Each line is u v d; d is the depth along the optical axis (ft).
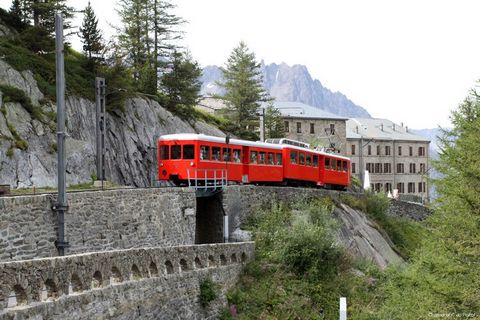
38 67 125.70
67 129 121.80
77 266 44.04
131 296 51.83
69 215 64.80
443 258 68.18
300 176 146.72
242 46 238.07
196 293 66.64
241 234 103.65
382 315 82.38
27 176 107.04
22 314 36.91
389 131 372.99
